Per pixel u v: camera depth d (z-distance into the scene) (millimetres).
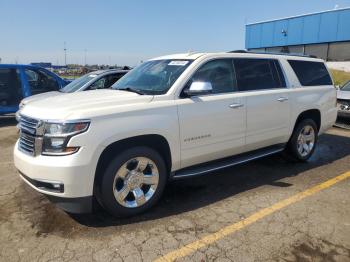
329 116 6605
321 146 7566
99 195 3842
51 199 3680
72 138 3459
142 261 3180
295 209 4242
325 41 33656
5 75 10453
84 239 3543
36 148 3600
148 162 4035
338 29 32406
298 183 5172
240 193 4770
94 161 3557
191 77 4426
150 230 3723
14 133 9078
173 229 3748
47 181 3512
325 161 6363
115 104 3840
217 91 4703
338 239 3541
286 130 5691
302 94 5906
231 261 3174
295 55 6234
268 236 3602
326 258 3221
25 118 3889
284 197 4617
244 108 4895
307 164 6164
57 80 11438
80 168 3480
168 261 3178
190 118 4273
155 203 4238
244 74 5109
